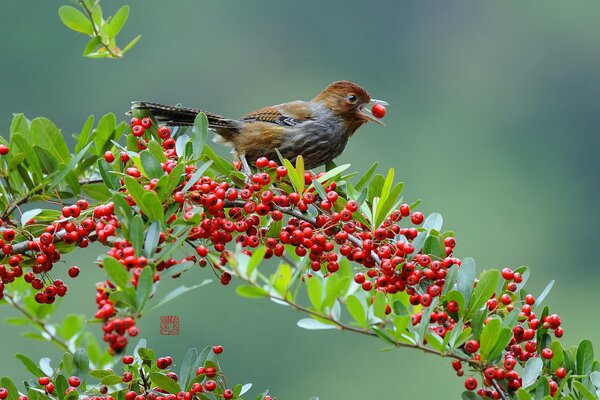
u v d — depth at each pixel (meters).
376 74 29.61
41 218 5.70
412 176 27.62
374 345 19.27
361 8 29.62
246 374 18.61
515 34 30.00
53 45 24.41
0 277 5.57
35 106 24.09
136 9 26.67
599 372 5.28
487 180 28.00
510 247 26.08
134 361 5.82
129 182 5.02
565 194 28.11
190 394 5.52
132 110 6.88
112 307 4.61
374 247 5.66
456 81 30.02
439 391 19.23
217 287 18.52
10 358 16.70
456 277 5.49
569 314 25.22
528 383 5.31
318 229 5.78
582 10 30.75
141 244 4.83
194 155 5.75
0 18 23.52
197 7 27.27
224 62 27.25
